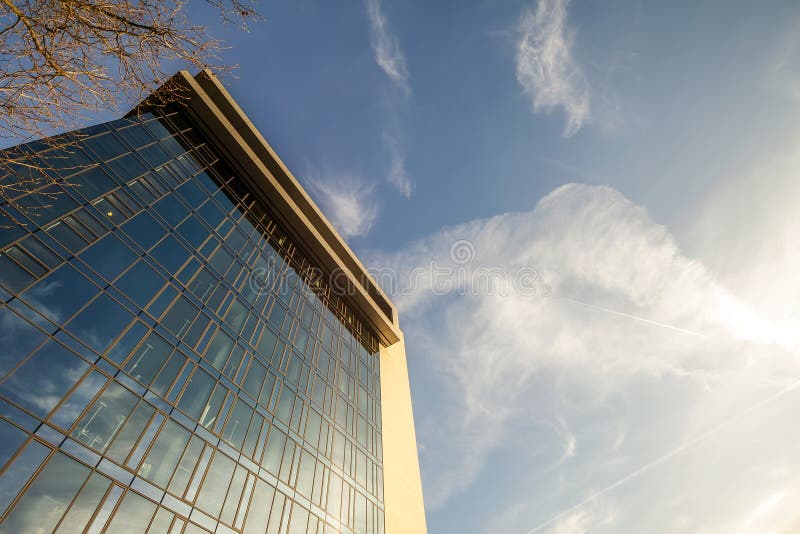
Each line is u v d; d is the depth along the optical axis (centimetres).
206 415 1959
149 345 1844
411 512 3288
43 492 1239
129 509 1444
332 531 2373
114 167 2188
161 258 2175
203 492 1750
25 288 1484
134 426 1606
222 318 2378
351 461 2930
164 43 881
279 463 2259
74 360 1515
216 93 3400
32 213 1639
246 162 3269
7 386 1288
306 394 2808
